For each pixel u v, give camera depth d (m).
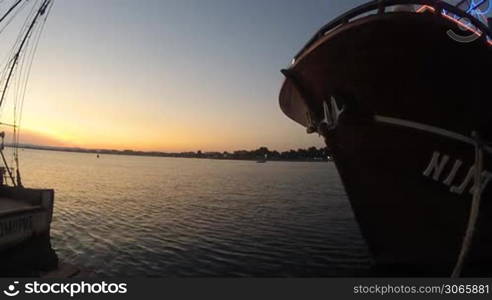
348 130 9.52
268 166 188.75
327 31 8.80
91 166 133.88
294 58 10.12
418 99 8.11
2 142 19.45
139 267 14.92
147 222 25.75
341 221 26.22
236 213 30.25
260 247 18.33
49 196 15.07
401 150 8.85
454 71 7.58
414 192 9.14
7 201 16.00
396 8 7.90
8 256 12.01
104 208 32.25
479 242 9.02
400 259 10.20
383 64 7.96
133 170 115.38
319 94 9.75
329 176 93.12
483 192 8.33
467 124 8.00
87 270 14.48
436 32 7.13
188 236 21.12
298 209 32.69
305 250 17.56
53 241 19.45
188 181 71.06
